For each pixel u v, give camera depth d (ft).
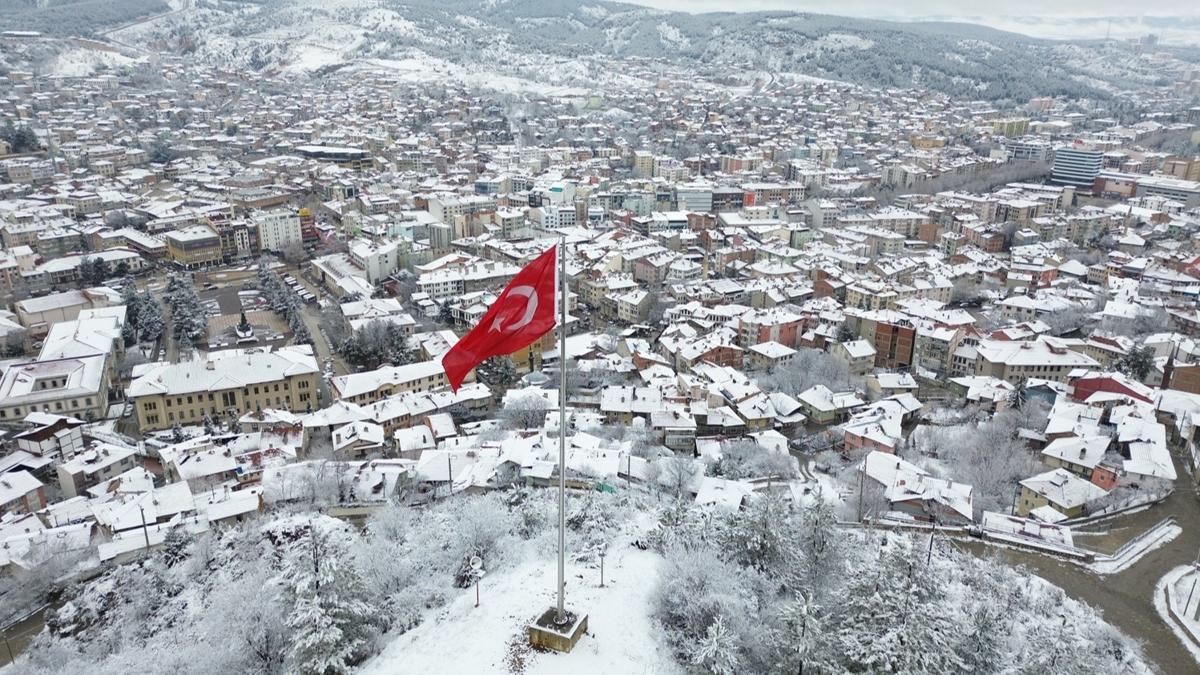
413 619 241.96
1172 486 441.27
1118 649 289.33
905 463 448.24
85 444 543.80
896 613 208.64
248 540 356.38
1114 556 366.22
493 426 555.28
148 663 267.80
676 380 644.69
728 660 208.13
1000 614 284.41
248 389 605.73
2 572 360.48
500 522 324.19
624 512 345.31
